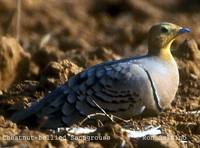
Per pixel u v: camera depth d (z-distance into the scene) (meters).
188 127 13.54
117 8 30.72
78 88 13.17
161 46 13.86
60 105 13.09
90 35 26.66
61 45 23.92
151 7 30.58
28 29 26.72
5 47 17.84
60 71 15.65
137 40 25.41
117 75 13.21
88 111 13.11
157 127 13.37
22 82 16.23
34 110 13.16
